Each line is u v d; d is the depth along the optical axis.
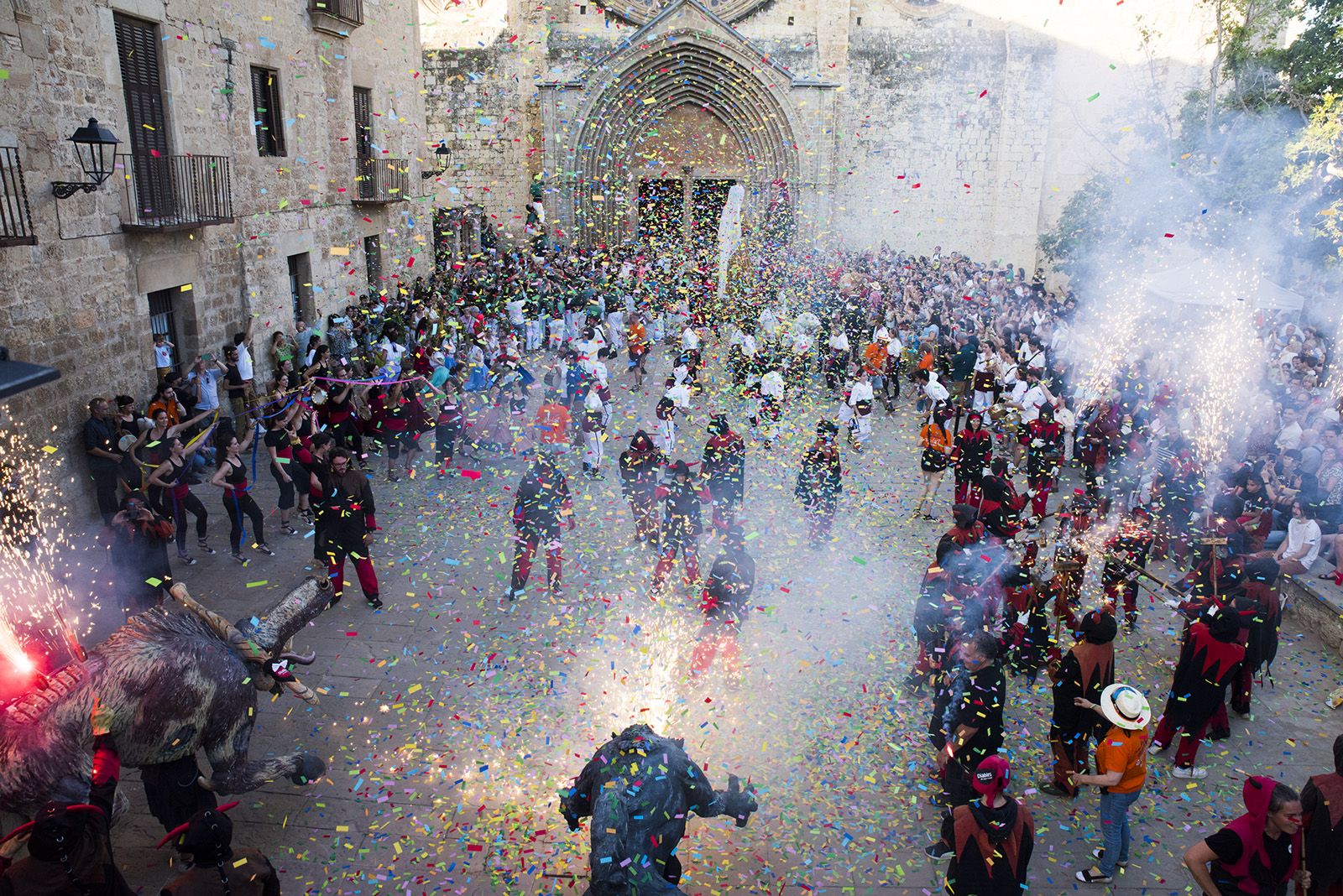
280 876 6.15
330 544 9.62
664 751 5.12
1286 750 7.73
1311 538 9.93
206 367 14.09
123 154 12.38
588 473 14.32
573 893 5.99
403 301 20.33
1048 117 31.22
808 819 6.70
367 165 20.73
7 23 10.20
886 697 8.12
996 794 4.79
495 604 10.06
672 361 21.94
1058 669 7.01
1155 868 6.35
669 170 32.62
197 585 10.38
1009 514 10.37
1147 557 9.59
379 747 7.53
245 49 15.45
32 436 10.64
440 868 6.23
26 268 10.65
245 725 6.39
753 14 30.69
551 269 24.72
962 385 17.59
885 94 32.09
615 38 30.69
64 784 5.57
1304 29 23.08
